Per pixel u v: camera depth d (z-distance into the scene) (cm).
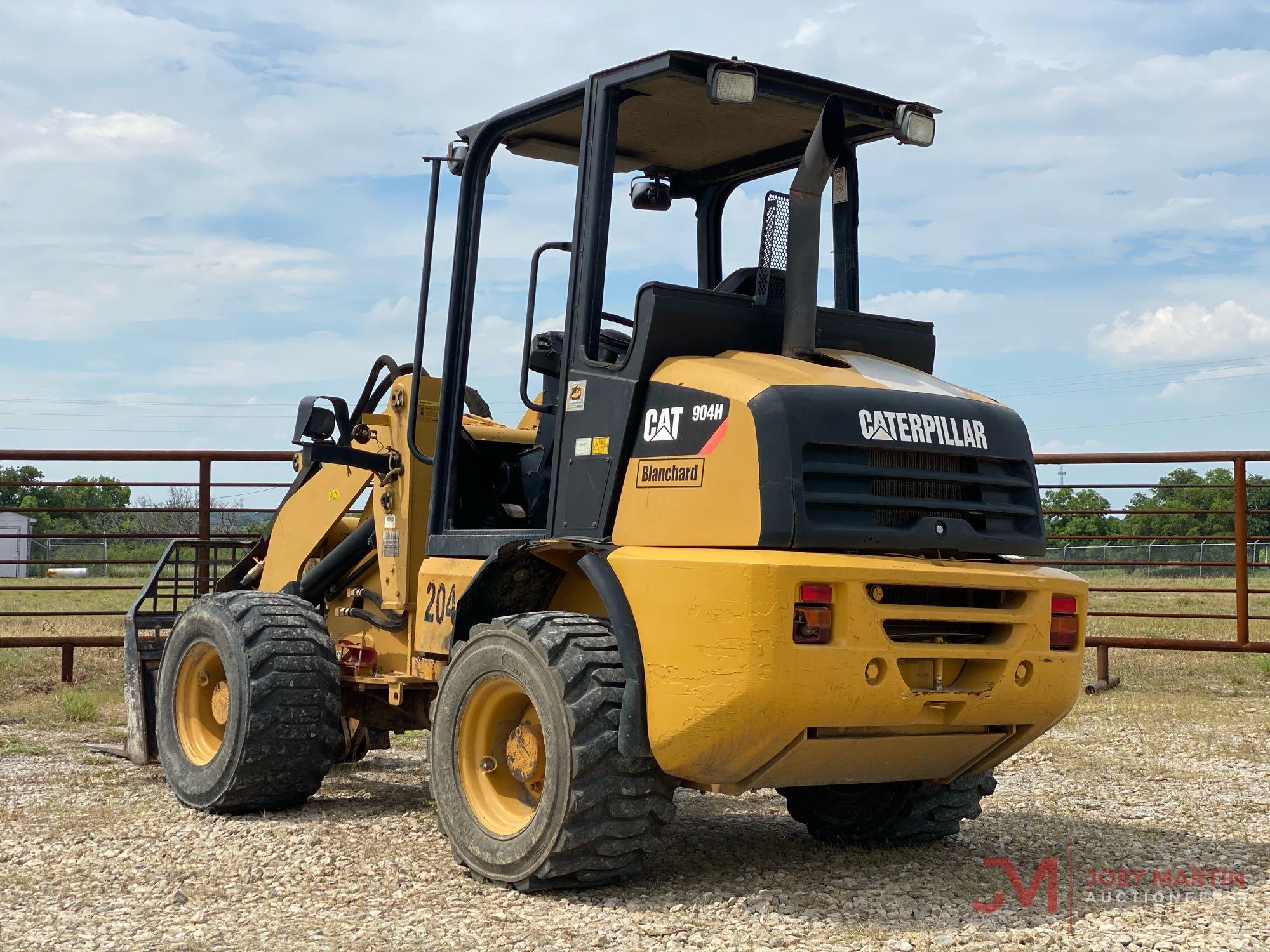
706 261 629
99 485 1089
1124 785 680
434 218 575
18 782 675
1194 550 2117
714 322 482
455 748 489
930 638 444
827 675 408
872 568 417
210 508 1090
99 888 456
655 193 611
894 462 448
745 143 577
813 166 481
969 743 466
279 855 509
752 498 423
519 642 461
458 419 559
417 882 470
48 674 1134
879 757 450
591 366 487
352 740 736
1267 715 910
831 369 466
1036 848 539
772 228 501
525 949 385
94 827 563
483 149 568
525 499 588
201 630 625
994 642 455
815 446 427
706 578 416
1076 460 1118
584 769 432
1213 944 397
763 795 674
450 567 538
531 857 446
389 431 636
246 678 587
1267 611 1811
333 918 419
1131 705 955
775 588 403
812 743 423
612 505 471
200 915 421
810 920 421
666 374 462
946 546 451
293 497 722
